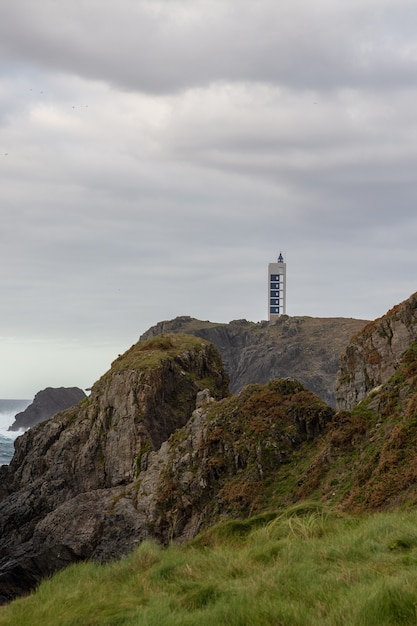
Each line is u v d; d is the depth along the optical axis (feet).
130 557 59.00
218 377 227.20
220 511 155.43
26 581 167.32
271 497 149.79
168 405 204.54
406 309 181.68
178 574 50.65
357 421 147.84
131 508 166.30
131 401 197.47
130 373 204.95
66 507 174.19
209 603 41.57
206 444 168.96
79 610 45.83
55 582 55.93
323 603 38.17
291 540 52.90
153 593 46.52
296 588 41.19
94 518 166.71
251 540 59.26
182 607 42.45
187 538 154.71
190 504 160.76
